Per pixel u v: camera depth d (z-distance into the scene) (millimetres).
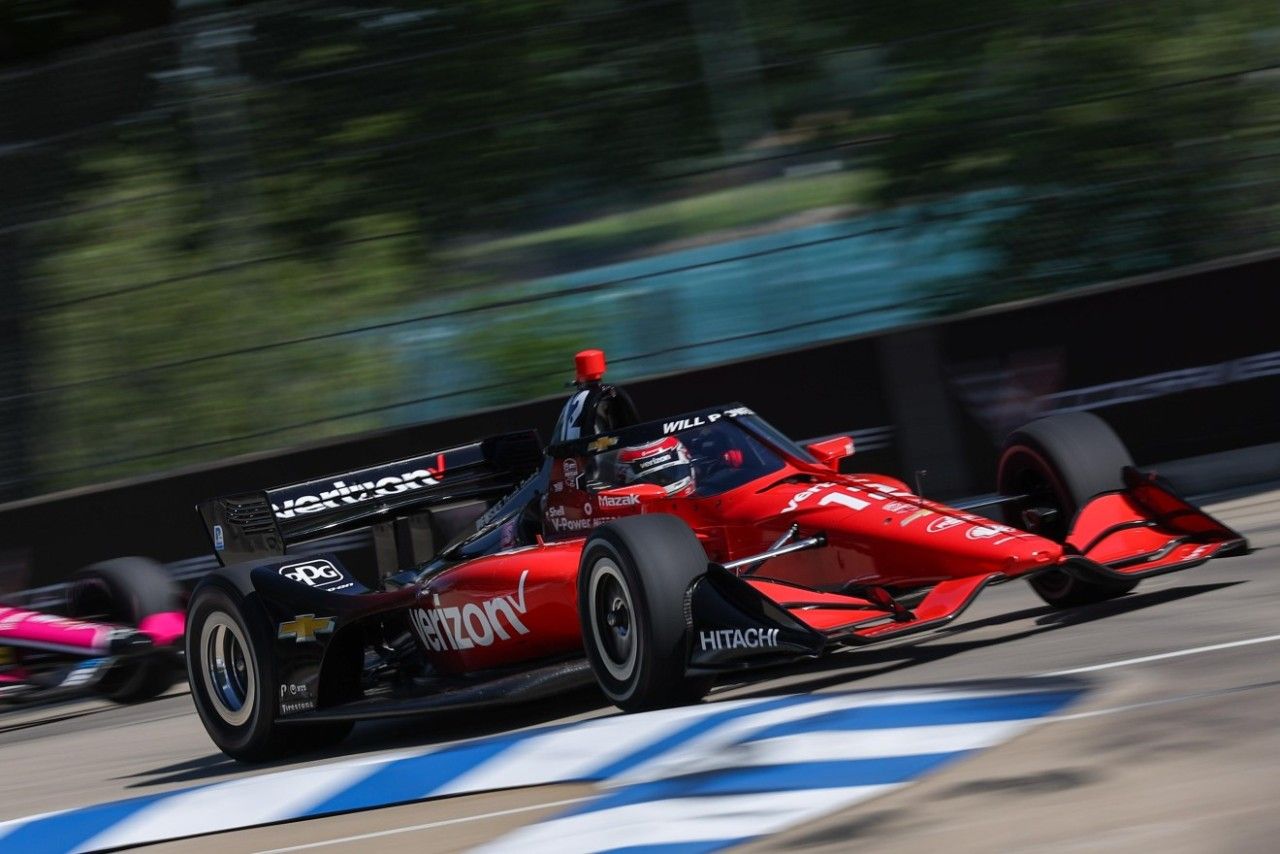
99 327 37031
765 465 16141
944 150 36656
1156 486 15695
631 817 10391
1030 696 12125
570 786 11852
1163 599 16328
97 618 25312
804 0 38844
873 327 34656
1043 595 17359
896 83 37969
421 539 19703
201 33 39469
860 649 16812
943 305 34781
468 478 19797
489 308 32406
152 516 27938
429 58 40094
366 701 16625
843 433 26938
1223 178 34094
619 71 39781
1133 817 8812
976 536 14312
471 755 13469
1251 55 35094
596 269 38469
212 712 17719
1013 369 26391
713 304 35344
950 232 35469
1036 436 16328
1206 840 8250
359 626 17125
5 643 24078
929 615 13578
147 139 38781
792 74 38781
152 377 36250
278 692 16891
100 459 35125
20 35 44656
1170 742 10141
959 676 13938
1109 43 35906
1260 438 26031
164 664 24547
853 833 9359
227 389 36219
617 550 13961
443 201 39812
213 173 39031
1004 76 36875
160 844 12859
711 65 39406
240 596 17234
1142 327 26234
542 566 15859
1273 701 10688
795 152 38469
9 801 17172
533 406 28344
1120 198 34719
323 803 13008
